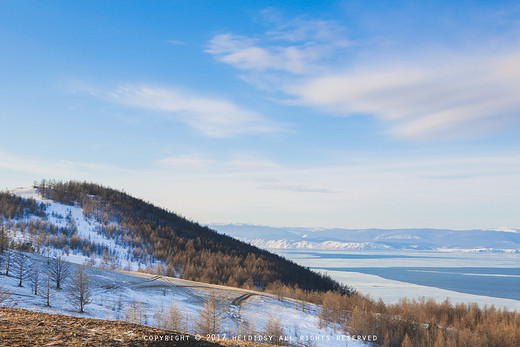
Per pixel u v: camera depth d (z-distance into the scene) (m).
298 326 111.25
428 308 159.00
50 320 30.97
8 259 95.31
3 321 28.34
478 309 157.88
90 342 23.88
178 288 138.00
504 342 115.19
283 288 180.00
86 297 72.75
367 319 116.25
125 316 77.50
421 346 108.69
